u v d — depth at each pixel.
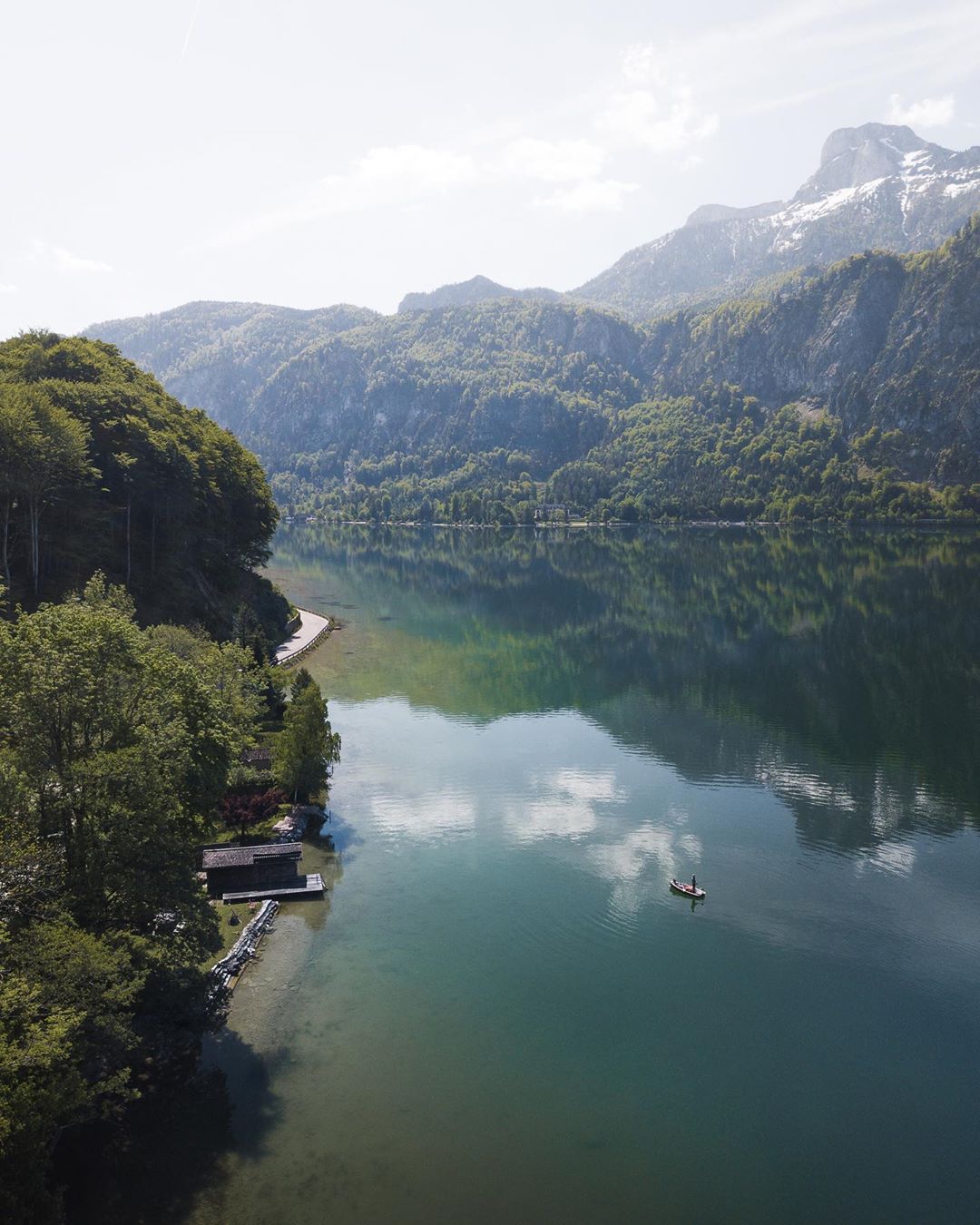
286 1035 51.50
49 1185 39.56
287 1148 42.69
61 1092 34.78
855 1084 49.16
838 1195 41.69
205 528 150.50
